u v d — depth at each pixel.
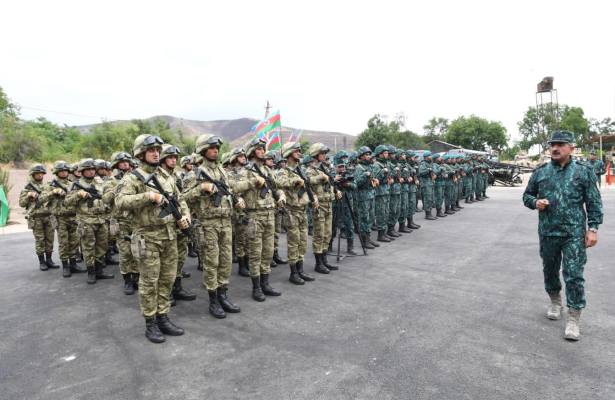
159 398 3.34
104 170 8.41
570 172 4.42
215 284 5.18
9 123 32.47
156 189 4.54
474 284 6.17
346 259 7.99
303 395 3.32
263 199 5.74
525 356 3.90
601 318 4.75
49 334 4.76
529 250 8.30
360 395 3.29
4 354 4.25
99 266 7.25
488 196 20.22
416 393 3.30
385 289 6.05
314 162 7.09
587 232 4.40
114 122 37.53
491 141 76.12
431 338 4.33
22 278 7.36
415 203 11.73
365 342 4.28
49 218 7.96
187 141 37.09
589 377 3.51
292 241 6.41
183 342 4.41
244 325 4.84
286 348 4.19
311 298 5.75
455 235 10.17
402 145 48.44
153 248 4.44
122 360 4.04
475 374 3.59
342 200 8.24
